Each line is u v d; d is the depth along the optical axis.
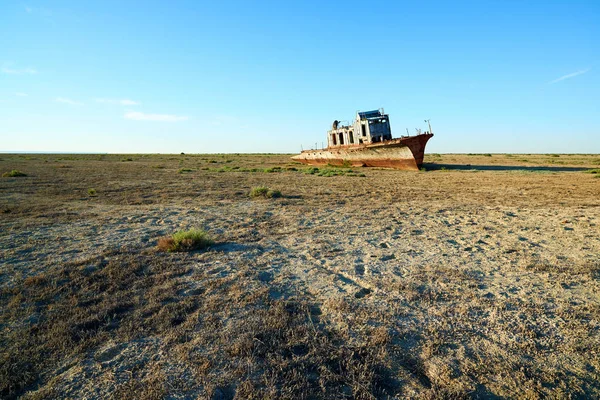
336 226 8.72
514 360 3.06
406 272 5.30
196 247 6.80
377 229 8.34
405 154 28.86
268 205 12.23
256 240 7.42
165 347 3.34
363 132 32.75
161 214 10.55
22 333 3.64
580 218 9.23
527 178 21.80
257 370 2.97
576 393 2.65
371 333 3.53
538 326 3.63
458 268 5.44
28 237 7.66
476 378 2.84
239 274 5.27
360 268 5.54
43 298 4.45
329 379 2.84
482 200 13.01
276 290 4.68
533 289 4.58
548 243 6.82
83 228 8.59
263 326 3.68
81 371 3.01
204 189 17.36
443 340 3.39
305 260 6.02
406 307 4.11
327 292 4.59
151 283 4.96
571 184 17.88
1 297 4.52
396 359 3.11
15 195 14.66
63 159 59.12
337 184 19.59
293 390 2.71
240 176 26.27
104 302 4.33
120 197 14.33
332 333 3.55
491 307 4.07
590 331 3.51
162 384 2.80
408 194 14.95
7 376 2.93
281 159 66.69
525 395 2.63
